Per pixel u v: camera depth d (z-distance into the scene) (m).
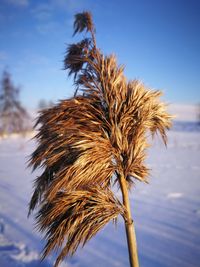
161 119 1.41
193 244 4.65
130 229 1.29
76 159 1.25
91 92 1.31
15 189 9.41
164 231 5.26
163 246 4.63
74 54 1.39
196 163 14.99
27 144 27.39
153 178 10.80
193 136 38.09
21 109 28.28
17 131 28.53
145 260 4.19
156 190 8.71
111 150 1.26
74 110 1.26
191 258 4.19
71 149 1.24
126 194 1.30
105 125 1.31
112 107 1.30
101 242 4.89
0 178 11.51
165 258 4.21
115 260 4.23
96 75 1.34
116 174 1.36
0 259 4.27
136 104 1.31
